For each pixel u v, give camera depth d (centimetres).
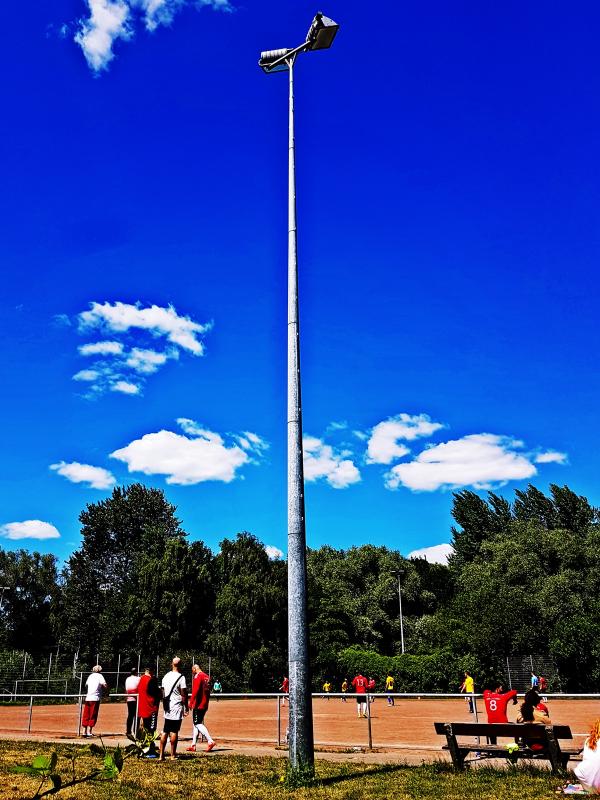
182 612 6109
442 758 1245
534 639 5341
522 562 6019
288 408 1182
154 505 8025
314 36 1339
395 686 5491
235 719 2772
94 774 283
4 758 1183
